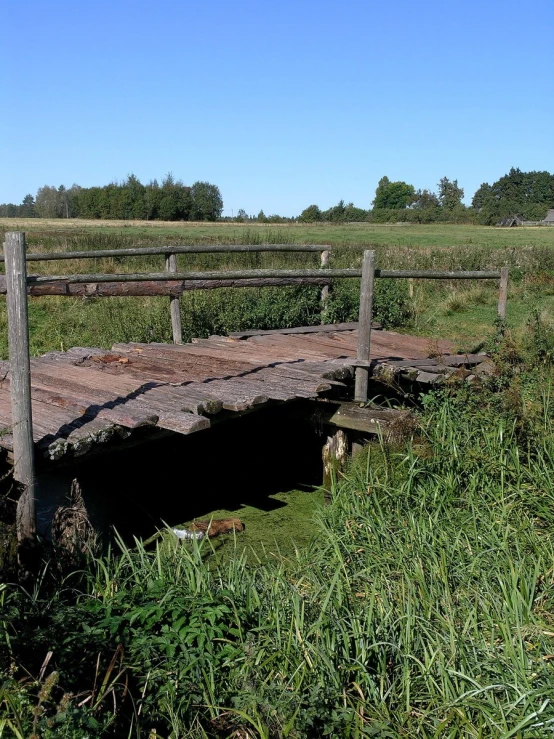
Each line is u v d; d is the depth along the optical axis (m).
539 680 3.49
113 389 6.03
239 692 3.46
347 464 6.53
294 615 3.85
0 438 4.78
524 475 5.59
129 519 5.98
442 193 131.75
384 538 4.90
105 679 3.21
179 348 7.92
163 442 7.16
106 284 7.81
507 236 56.91
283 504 6.46
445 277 7.47
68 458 4.97
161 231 52.16
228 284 9.24
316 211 110.62
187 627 3.73
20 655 3.32
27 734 2.81
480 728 3.29
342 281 12.77
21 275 4.30
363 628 3.90
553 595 4.16
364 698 3.46
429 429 6.22
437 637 3.78
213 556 5.32
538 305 13.95
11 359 4.37
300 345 8.26
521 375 6.89
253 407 5.69
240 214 99.38
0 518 4.32
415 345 8.73
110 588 4.25
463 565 4.48
